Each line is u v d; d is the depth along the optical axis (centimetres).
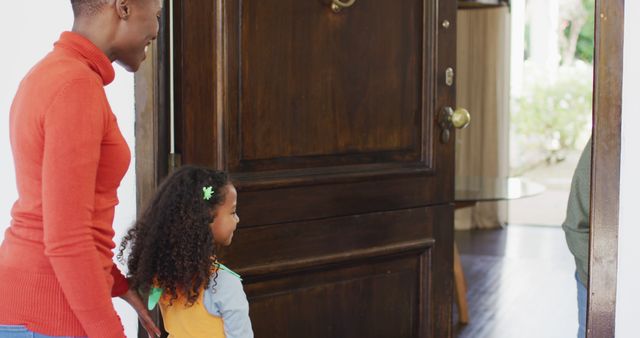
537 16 912
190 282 187
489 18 705
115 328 161
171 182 192
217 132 245
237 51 248
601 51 204
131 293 198
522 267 562
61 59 164
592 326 211
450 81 296
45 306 162
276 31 256
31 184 163
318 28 265
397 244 288
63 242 154
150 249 188
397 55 285
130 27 174
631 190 206
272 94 257
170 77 243
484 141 717
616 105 205
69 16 254
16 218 166
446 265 304
